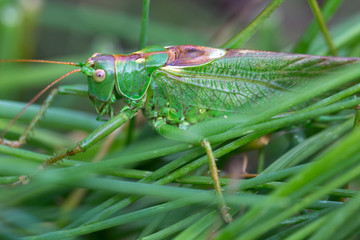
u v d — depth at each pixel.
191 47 0.17
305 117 0.15
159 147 0.16
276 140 0.18
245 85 0.17
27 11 0.19
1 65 0.19
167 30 0.22
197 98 0.17
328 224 0.14
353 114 0.16
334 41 0.18
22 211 0.16
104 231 0.16
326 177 0.13
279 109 0.15
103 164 0.15
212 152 0.15
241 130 0.15
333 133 0.16
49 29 0.25
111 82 0.16
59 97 0.21
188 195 0.14
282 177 0.14
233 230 0.14
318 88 0.15
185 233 0.14
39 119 0.17
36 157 0.15
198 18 0.28
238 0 0.27
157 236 0.14
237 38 0.17
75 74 0.20
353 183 0.16
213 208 0.15
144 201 0.16
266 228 0.14
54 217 0.16
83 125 0.18
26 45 0.20
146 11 0.16
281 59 0.17
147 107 0.17
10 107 0.17
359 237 0.14
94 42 0.25
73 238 0.15
